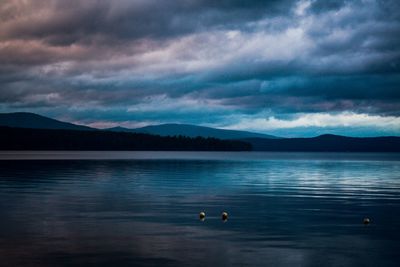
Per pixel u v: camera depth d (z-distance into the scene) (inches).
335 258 598.2
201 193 1416.1
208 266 554.9
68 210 1010.7
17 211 989.2
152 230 780.6
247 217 933.2
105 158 5482.3
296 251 634.8
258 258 594.2
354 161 5354.3
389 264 571.5
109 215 941.2
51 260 575.8
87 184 1722.4
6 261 569.6
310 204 1159.0
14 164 3570.4
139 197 1286.9
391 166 3843.5
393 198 1323.8
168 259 585.3
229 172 2655.0
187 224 843.4
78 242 679.7
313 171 2925.7
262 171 2832.2
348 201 1240.2
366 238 727.7
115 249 636.7
